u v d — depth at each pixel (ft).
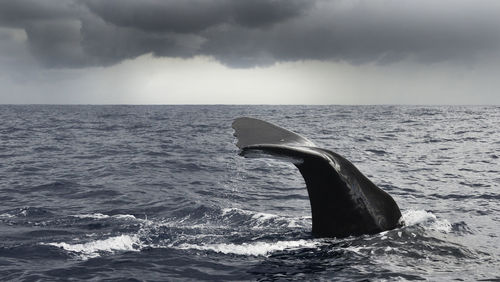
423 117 242.17
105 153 85.35
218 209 37.14
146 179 56.18
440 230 27.99
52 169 64.64
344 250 24.03
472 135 126.11
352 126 164.04
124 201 42.24
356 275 21.59
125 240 28.27
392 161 74.23
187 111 378.73
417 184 52.70
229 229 30.30
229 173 61.62
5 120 198.80
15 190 48.24
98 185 51.42
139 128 159.02
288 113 309.42
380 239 24.40
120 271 23.61
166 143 105.50
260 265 23.66
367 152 86.28
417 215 31.94
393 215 25.59
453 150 90.48
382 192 25.66
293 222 31.55
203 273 23.15
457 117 241.14
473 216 36.22
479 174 60.29
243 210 36.37
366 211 24.82
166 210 37.99
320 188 25.00
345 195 24.67
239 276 22.54
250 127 27.66
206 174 60.90
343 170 24.58
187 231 30.04
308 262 23.40
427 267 22.13
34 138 114.83
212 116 269.23
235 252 25.71
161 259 25.04
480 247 25.32
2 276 23.09
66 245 27.45
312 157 23.95
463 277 21.07
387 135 125.29
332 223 25.39
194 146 98.89
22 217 35.35
